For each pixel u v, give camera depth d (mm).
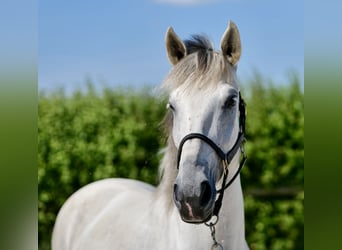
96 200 3920
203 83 2609
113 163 6367
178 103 2613
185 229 2730
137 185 3980
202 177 2473
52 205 6512
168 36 2848
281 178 6262
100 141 6359
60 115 6547
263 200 6258
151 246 2971
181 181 2471
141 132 6355
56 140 6457
